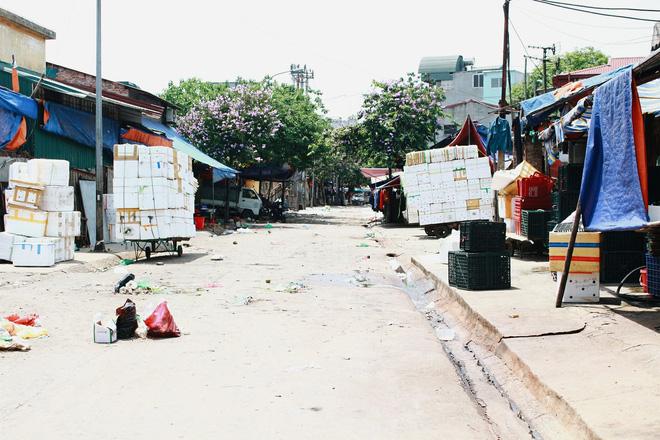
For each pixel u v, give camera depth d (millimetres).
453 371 6844
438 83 77500
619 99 7938
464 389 6250
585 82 13766
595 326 8039
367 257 19797
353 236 29281
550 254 9836
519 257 16672
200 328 8812
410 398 5891
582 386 5727
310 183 77688
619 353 6797
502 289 11461
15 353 7277
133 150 17578
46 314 9586
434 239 25797
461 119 54750
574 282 9641
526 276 13148
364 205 97625
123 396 5754
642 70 7715
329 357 7312
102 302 10727
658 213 9211
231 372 6594
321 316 9898
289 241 25797
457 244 14719
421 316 10234
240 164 40500
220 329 8766
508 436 5316
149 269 15750
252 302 11062
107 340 7840
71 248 16234
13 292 11508
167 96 53812
